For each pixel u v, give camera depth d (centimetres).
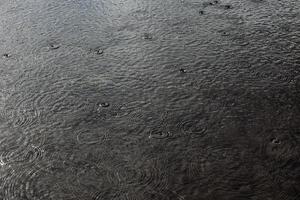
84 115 310
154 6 482
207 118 301
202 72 354
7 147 283
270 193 241
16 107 321
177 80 344
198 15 455
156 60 373
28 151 279
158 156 270
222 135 285
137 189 246
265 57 371
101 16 462
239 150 272
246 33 412
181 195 242
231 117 301
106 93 333
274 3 477
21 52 397
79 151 277
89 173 260
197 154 270
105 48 397
